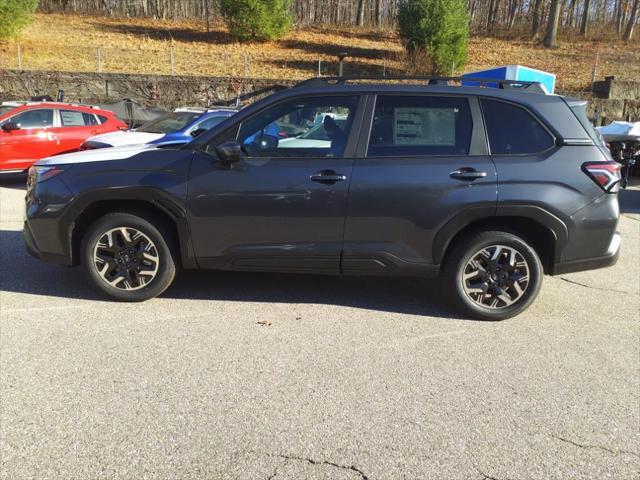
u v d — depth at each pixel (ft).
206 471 8.39
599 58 95.45
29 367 11.35
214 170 14.01
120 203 14.67
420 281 17.72
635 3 113.60
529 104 14.21
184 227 14.17
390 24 124.36
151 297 14.93
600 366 12.25
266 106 14.32
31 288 15.89
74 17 110.73
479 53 98.53
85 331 13.16
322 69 79.87
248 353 12.30
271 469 8.49
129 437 9.15
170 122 34.17
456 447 9.19
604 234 14.25
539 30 119.96
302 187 13.79
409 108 14.19
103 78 66.95
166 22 108.58
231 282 17.02
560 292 17.29
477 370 11.88
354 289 16.78
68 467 8.38
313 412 10.06
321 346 12.78
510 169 13.78
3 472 8.22
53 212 14.34
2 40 77.10
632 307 16.07
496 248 14.25
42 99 48.98
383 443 9.23
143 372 11.30
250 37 91.09
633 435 9.69
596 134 14.60
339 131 14.15
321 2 122.83
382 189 13.73
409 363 12.09
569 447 9.29
